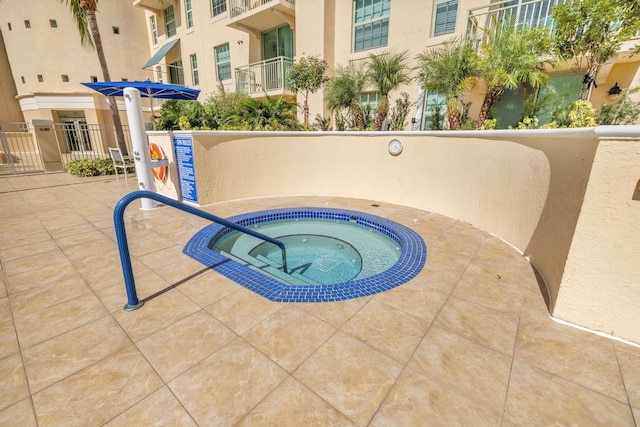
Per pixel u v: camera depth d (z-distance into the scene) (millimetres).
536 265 3299
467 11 7172
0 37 16938
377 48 9641
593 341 2137
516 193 3895
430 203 5703
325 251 5227
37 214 5473
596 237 2125
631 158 1904
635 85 6598
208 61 14359
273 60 12188
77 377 1829
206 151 6020
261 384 1776
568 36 5266
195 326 2314
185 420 1556
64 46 16125
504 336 2203
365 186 6719
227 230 4941
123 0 16500
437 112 8125
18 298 2703
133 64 17391
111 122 17141
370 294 2783
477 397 1698
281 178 7090
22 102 17016
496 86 6043
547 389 1751
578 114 4781
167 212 5609
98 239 4207
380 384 1779
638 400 1678
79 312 2494
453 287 2908
